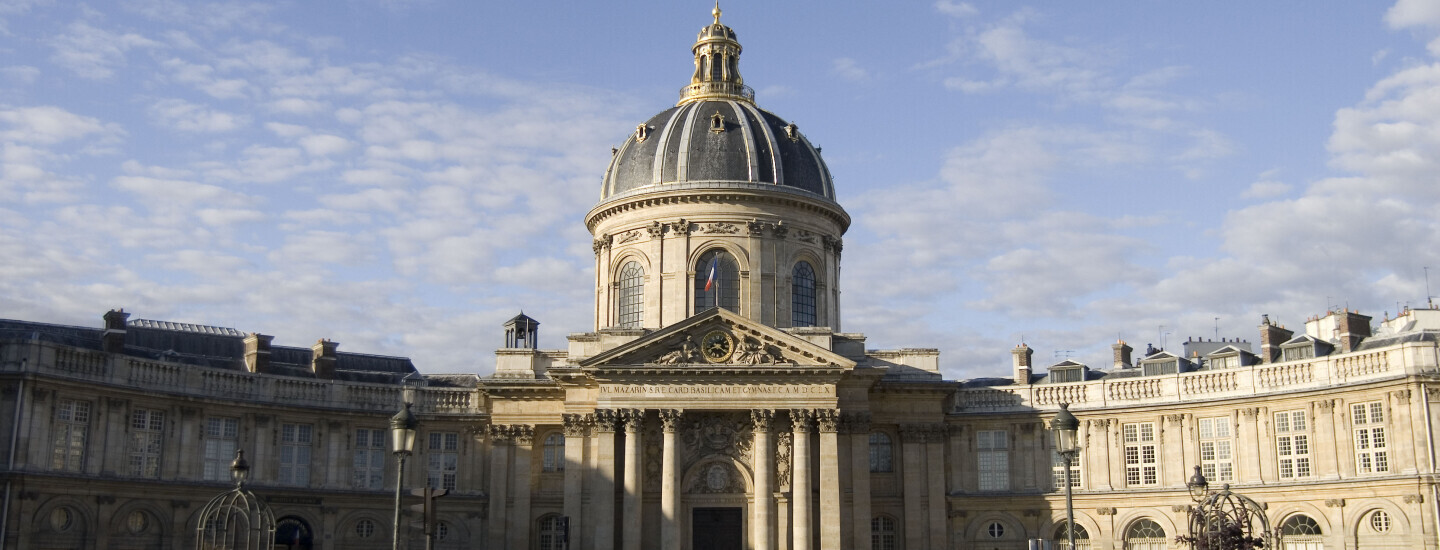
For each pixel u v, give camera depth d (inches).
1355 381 1606.8
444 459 1893.5
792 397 1722.4
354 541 1830.7
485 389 1845.5
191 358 1850.4
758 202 1978.3
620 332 1839.3
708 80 2160.4
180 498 1676.9
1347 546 1584.6
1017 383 1919.3
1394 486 1547.7
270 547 1288.1
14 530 1489.9
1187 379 1761.8
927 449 1839.3
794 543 1674.5
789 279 1979.6
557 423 1847.9
